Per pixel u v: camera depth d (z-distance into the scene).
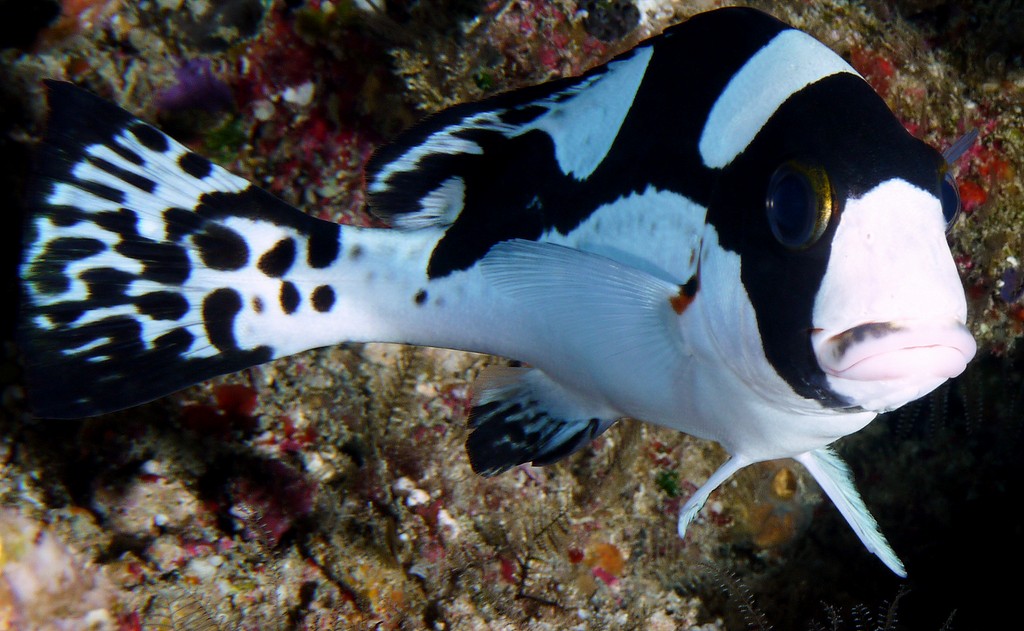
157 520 0.55
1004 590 0.71
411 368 0.64
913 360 0.40
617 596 0.65
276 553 0.56
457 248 0.49
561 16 0.60
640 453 0.69
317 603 0.55
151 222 0.50
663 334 0.45
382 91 0.62
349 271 0.51
